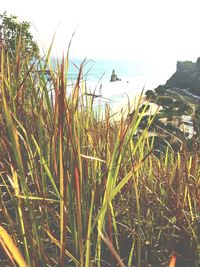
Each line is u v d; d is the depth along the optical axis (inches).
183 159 102.7
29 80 100.0
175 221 88.4
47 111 89.8
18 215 64.5
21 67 101.6
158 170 104.6
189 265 82.7
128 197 87.2
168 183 94.8
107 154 85.7
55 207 78.2
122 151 70.0
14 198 64.7
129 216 83.5
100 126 97.6
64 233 56.5
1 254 74.0
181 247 87.2
